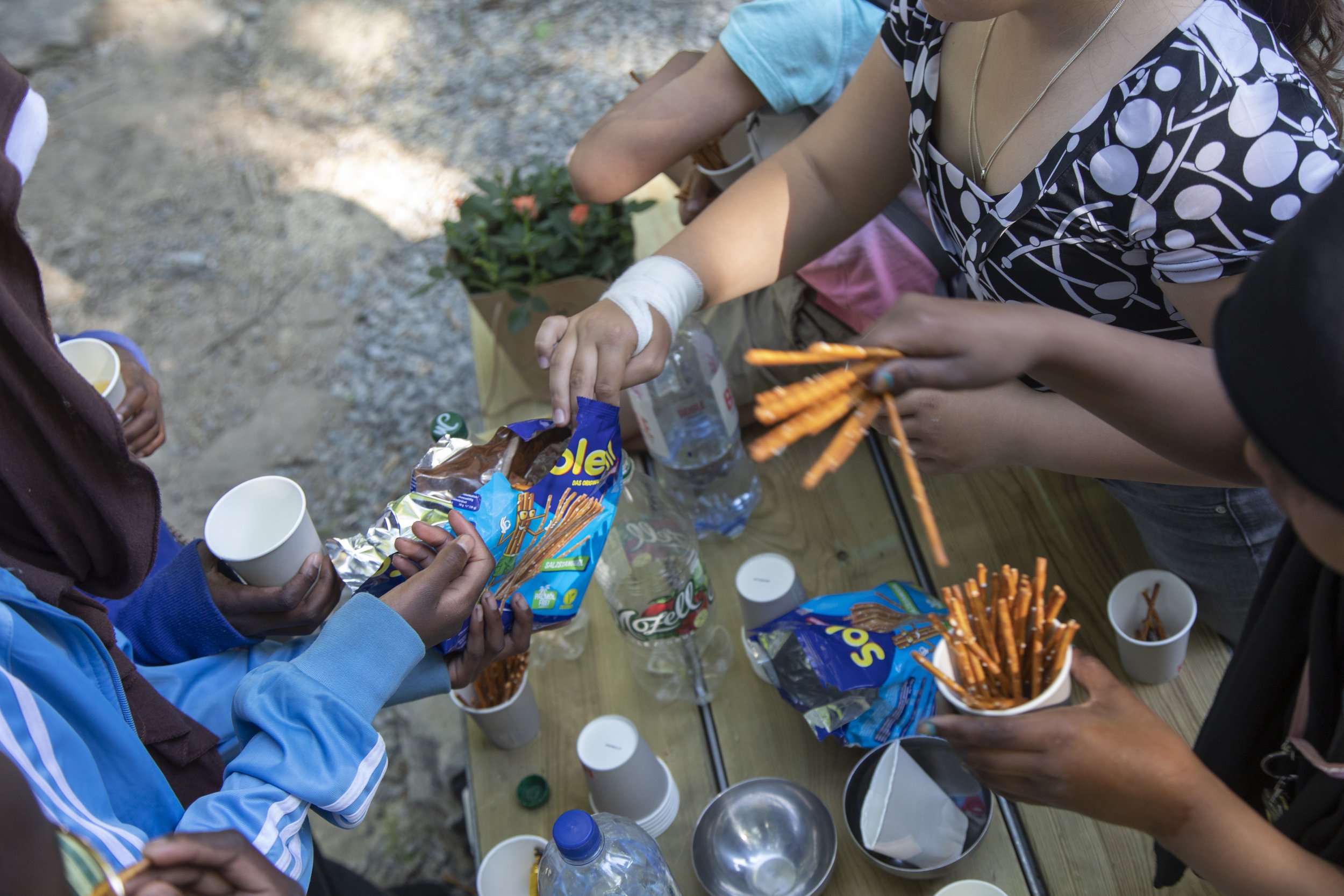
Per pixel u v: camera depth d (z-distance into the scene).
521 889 1.20
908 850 1.13
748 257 1.35
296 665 0.95
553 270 1.79
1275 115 0.92
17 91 0.96
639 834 1.11
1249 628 0.95
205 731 1.06
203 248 4.01
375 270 3.78
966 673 0.86
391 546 1.05
